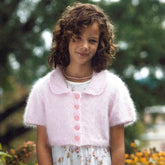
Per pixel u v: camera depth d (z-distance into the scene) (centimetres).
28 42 1295
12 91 1490
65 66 294
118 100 284
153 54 1599
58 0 1238
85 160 275
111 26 300
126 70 1481
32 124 296
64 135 281
